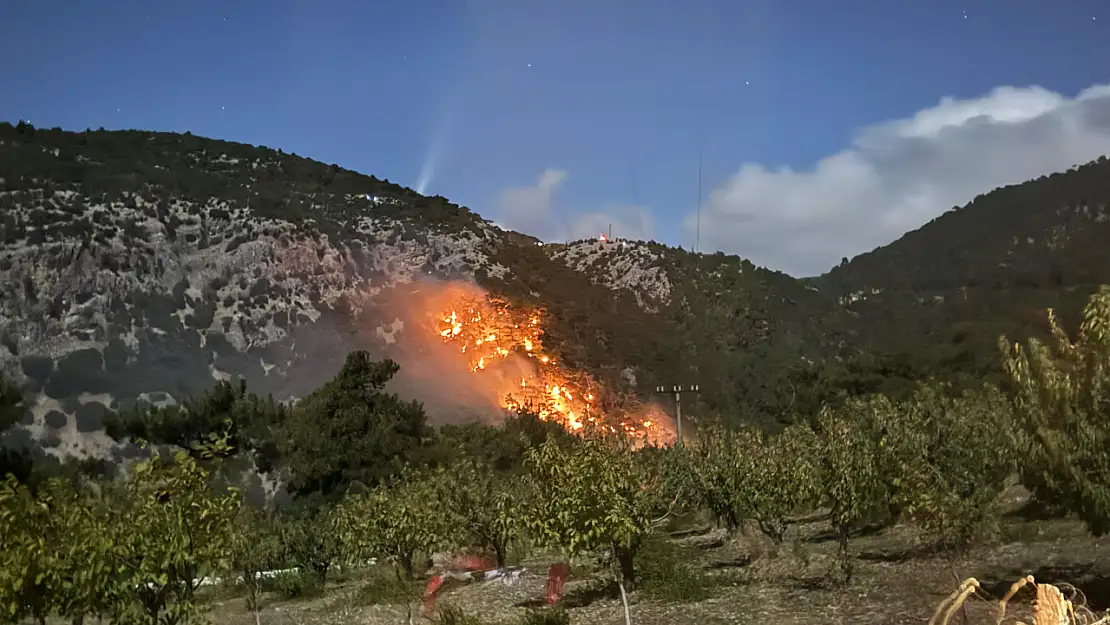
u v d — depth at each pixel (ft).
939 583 57.52
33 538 34.91
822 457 67.15
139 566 35.78
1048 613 14.62
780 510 77.00
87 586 34.86
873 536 88.94
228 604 91.97
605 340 368.07
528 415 186.60
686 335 384.06
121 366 261.24
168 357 271.90
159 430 205.26
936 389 123.24
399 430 169.48
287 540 102.22
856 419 89.92
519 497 87.97
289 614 80.79
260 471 192.85
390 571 101.50
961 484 54.80
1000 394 95.09
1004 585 54.29
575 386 312.91
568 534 56.49
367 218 401.49
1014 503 93.30
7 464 152.46
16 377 245.65
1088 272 350.02
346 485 156.25
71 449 221.66
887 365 247.91
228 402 206.08
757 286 449.48
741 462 91.09
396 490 99.04
